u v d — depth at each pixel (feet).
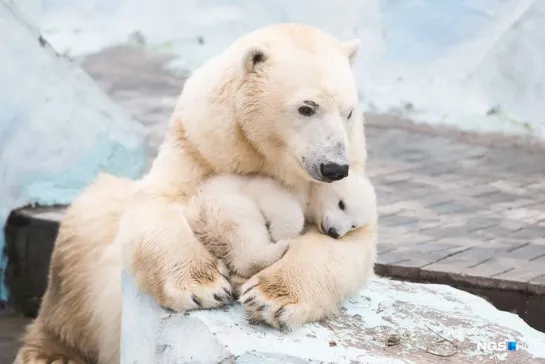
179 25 72.23
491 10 63.16
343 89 23.12
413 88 61.72
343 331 22.36
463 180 48.70
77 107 41.52
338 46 24.73
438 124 58.08
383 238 38.96
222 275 22.45
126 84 64.23
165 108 59.67
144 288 22.62
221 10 72.28
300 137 22.84
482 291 33.83
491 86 60.08
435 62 63.00
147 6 72.33
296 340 21.38
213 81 23.72
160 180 24.25
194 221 22.99
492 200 45.52
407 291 26.30
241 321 21.88
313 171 22.50
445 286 27.63
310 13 68.39
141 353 23.06
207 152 23.66
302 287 21.98
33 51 40.68
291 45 23.73
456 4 64.13
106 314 27.32
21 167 38.83
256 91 23.17
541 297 32.96
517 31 59.88
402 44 64.13
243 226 22.38
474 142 55.47
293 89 22.94
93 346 29.71
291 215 22.58
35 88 40.06
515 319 25.09
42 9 71.67
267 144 23.34
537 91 58.54
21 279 38.32
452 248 37.78
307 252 22.50
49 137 39.91
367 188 23.36
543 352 22.30
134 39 72.18
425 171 49.98
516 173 50.37
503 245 38.47
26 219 37.99
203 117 23.56
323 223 23.21
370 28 65.41
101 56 69.21
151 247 22.34
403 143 54.75
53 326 30.86
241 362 20.43
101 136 41.70
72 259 30.01
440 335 22.89
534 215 43.32
